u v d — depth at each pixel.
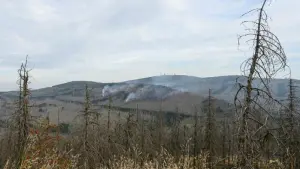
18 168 8.54
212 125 33.78
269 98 6.97
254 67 7.12
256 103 7.12
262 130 7.18
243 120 7.13
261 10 7.20
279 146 6.84
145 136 39.28
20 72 20.75
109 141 32.44
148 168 13.48
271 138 7.17
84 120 28.08
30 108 19.61
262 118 7.12
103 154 27.84
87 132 27.25
